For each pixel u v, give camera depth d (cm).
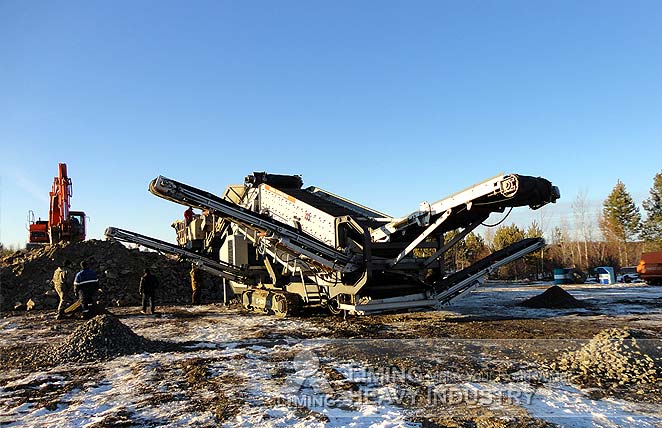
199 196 991
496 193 825
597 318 1094
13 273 1734
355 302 1024
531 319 1099
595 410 457
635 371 580
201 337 934
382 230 1059
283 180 1486
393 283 1117
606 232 5222
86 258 1888
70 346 769
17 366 706
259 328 1043
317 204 1273
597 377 576
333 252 1026
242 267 1438
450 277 1118
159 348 812
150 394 535
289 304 1219
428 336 882
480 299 1738
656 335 830
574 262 4681
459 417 444
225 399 509
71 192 2189
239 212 1017
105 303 1722
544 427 414
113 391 554
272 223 1014
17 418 467
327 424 430
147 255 2053
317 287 1184
